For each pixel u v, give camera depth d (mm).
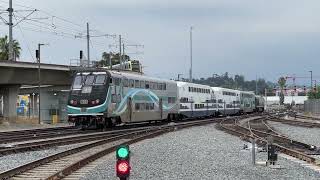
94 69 76875
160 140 58500
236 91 168375
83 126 77438
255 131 71250
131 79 83062
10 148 44688
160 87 96250
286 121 114562
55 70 124500
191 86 121438
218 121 115875
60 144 51312
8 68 109750
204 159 39094
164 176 29703
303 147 48750
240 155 42188
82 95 75438
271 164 34969
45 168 32625
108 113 74938
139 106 85688
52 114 138750
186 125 89625
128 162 15906
